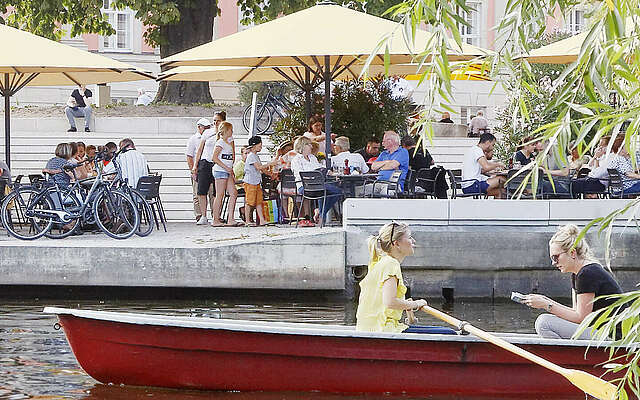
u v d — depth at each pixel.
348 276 22.66
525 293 22.95
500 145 33.62
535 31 7.55
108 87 53.34
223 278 22.31
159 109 46.09
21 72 28.56
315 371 14.21
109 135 40.44
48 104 58.47
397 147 26.50
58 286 22.75
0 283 22.42
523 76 7.54
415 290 22.86
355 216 22.70
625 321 6.94
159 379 14.34
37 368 15.34
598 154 25.84
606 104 6.75
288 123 32.75
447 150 40.94
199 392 14.33
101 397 13.77
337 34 24.05
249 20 47.59
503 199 24.47
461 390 14.16
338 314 20.70
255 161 27.44
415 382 14.16
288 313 20.73
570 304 22.38
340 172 26.67
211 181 28.58
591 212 22.72
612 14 6.77
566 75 6.89
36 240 24.09
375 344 14.06
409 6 7.46
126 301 22.31
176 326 14.10
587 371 13.88
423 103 7.55
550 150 6.97
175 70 32.41
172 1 41.59
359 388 14.21
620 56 6.77
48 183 24.83
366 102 31.58
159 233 26.02
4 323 19.19
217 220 27.81
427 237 22.67
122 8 45.44
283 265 22.34
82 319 14.30
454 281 22.86
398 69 32.03
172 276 22.27
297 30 24.44
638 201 7.11
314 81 30.66
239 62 27.12
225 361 14.21
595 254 22.55
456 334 14.33
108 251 22.31
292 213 28.00
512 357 14.06
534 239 22.75
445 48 7.36
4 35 26.14
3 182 25.78
